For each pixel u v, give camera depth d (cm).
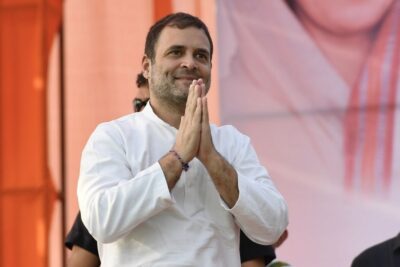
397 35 1380
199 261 750
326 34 1397
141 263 745
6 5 1472
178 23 788
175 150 742
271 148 1394
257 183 773
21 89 1441
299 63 1399
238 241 790
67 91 1440
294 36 1403
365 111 1378
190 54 782
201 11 1426
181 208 762
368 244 1362
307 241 1374
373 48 1385
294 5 1405
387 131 1371
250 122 1399
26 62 1447
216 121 1402
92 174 756
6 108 1435
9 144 1427
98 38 1445
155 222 754
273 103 1398
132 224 723
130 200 720
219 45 1412
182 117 757
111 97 1434
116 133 787
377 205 1364
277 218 768
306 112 1391
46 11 1450
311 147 1385
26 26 1450
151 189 724
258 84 1403
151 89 805
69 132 1433
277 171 1390
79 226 887
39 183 1410
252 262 859
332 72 1391
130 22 1447
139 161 773
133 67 1441
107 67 1438
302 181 1384
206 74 788
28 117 1434
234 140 820
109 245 763
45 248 1397
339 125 1383
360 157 1373
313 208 1377
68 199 1420
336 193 1376
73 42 1448
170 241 750
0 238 1399
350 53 1390
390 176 1365
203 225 764
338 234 1369
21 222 1403
